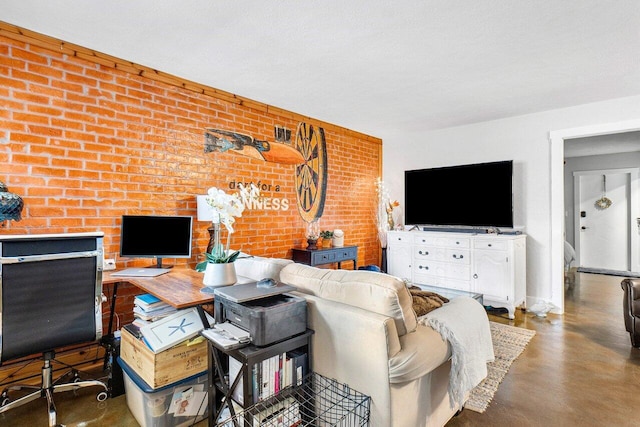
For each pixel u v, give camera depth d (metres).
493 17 2.14
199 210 3.07
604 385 2.29
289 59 2.73
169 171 3.05
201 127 3.28
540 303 3.92
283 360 1.64
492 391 2.22
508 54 2.64
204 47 2.55
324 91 3.45
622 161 6.55
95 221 2.63
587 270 6.64
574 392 2.21
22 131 2.32
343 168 4.86
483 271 3.96
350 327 1.54
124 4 2.02
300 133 4.24
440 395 1.77
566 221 7.18
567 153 6.67
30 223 2.34
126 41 2.47
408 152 5.25
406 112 4.12
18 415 2.02
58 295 1.89
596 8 2.04
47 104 2.41
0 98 2.24
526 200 4.20
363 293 1.57
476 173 4.42
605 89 3.35
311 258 3.93
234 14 2.12
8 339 1.75
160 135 2.99
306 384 1.70
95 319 2.03
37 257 1.80
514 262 3.78
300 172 4.25
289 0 1.98
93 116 2.62
